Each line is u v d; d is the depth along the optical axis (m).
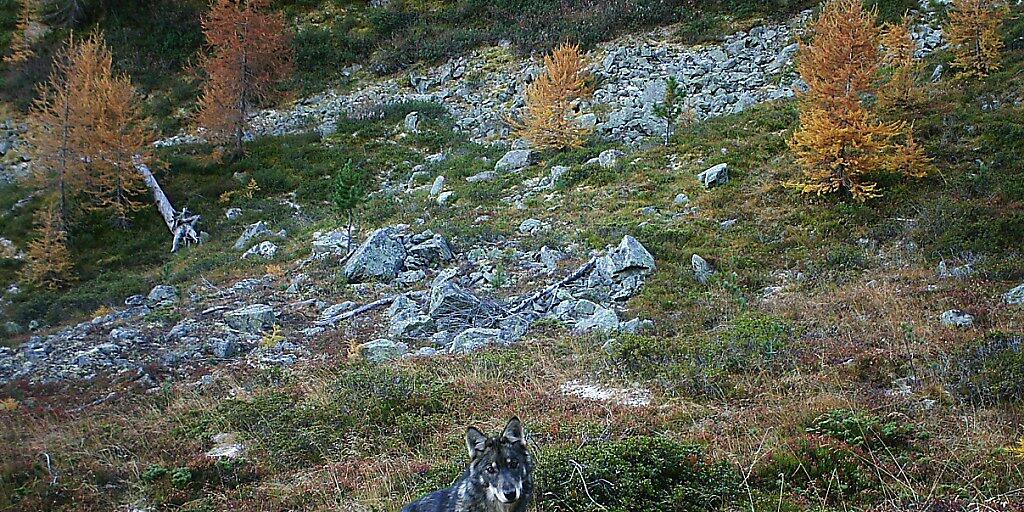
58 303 26.05
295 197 33.97
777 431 9.84
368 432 11.80
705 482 8.12
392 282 22.83
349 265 23.41
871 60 22.00
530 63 41.38
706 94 34.91
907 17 33.41
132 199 34.72
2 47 45.66
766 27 38.28
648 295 19.12
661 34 40.38
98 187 34.28
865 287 17.41
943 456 8.79
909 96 26.44
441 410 12.52
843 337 14.33
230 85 37.50
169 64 45.12
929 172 22.42
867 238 20.55
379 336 18.88
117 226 32.78
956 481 8.13
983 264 17.31
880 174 23.06
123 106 33.91
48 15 47.38
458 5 47.81
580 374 14.30
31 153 36.50
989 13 27.97
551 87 32.50
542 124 32.75
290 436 11.89
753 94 33.91
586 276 21.05
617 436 10.46
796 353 13.79
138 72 44.50
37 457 11.55
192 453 11.50
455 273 22.47
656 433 10.53
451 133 37.81
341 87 43.16
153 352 18.50
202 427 12.53
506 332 17.98
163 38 46.53
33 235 32.44
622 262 20.61
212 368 17.16
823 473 8.45
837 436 9.30
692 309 17.86
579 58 35.19
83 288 27.92
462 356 15.95
